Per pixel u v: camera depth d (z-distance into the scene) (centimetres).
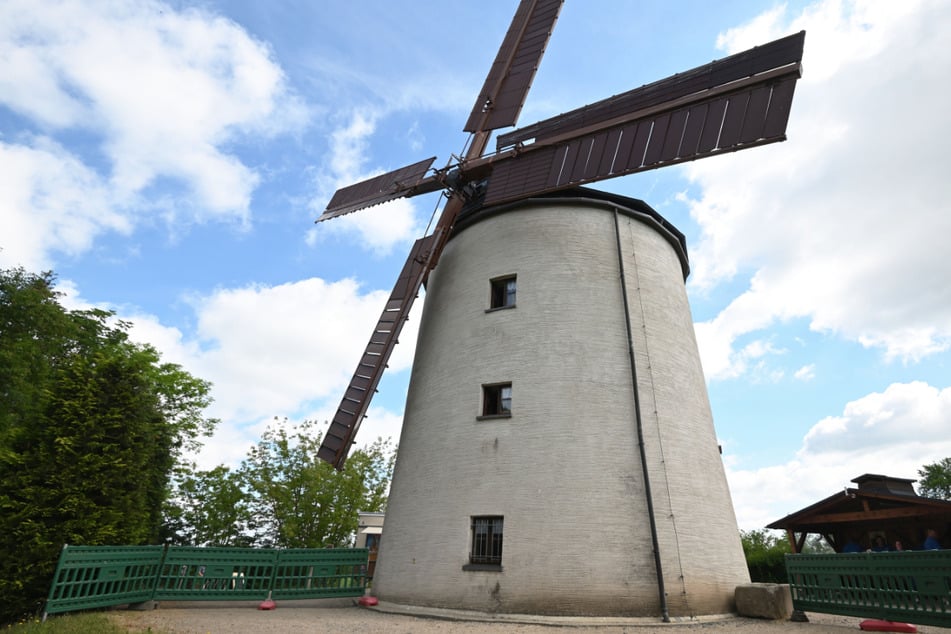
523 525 1425
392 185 2280
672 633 1184
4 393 2284
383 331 1930
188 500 3719
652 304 1792
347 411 1828
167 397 3194
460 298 1884
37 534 1350
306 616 1395
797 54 1443
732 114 1488
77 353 2792
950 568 1082
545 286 1744
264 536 3838
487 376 1675
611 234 1856
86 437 1532
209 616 1354
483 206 1928
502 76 2306
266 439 3941
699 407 1758
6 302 2538
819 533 2333
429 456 1675
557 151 1842
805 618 1360
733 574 1525
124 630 1074
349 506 3872
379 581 1661
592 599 1319
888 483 2295
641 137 1655
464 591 1416
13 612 1284
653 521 1407
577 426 1523
